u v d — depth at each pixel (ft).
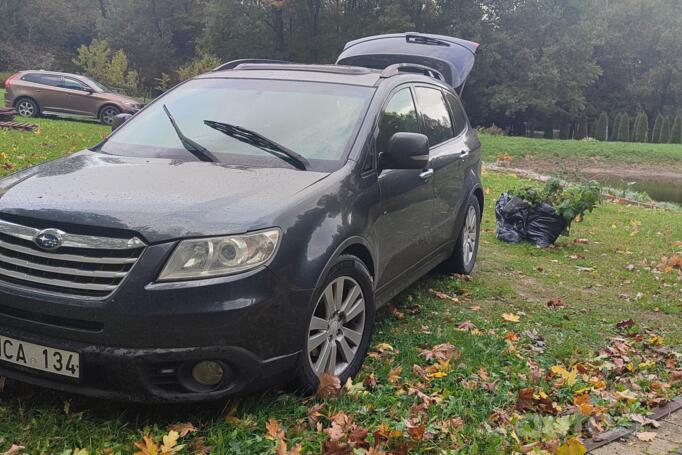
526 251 27.63
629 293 22.36
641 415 12.59
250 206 11.16
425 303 18.86
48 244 10.41
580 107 195.62
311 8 168.14
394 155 14.20
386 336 15.72
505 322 17.92
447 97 20.99
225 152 13.82
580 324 18.30
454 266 21.66
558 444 10.98
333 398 11.86
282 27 170.19
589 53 187.01
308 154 13.74
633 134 179.01
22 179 12.41
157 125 15.16
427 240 17.79
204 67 137.69
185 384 10.44
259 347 10.68
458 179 19.97
